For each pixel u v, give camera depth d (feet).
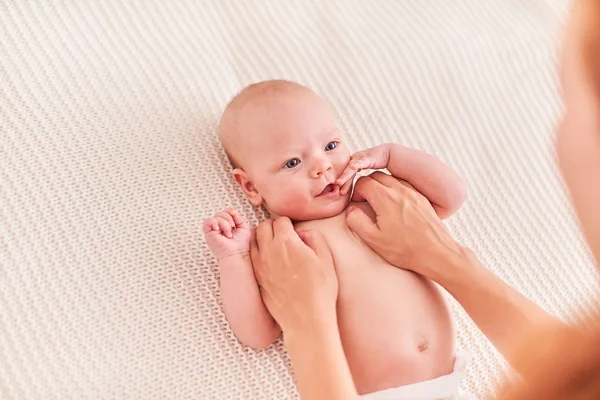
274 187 3.93
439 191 4.10
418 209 3.90
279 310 3.62
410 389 3.47
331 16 5.21
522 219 4.82
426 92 5.06
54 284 3.77
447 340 3.70
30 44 4.42
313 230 3.91
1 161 4.02
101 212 4.02
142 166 4.22
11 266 3.76
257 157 3.94
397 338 3.57
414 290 3.76
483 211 4.78
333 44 5.08
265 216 4.31
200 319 3.89
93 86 4.40
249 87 4.10
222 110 4.58
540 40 5.51
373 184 4.04
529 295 4.59
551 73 5.42
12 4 4.52
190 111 4.49
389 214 3.88
